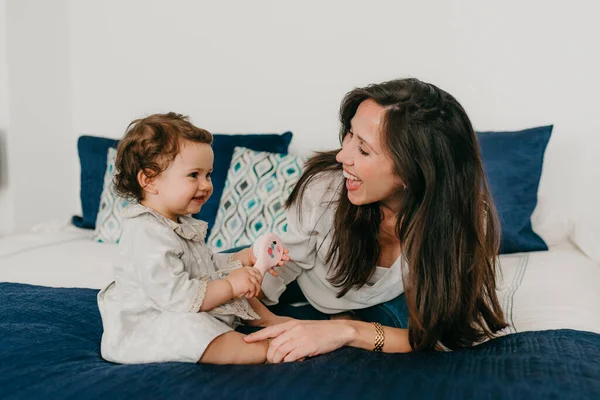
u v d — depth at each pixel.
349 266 1.40
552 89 2.48
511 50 2.50
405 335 1.26
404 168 1.18
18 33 2.79
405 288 1.25
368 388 0.91
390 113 1.18
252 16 2.81
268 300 1.49
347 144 1.25
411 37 2.61
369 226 1.37
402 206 1.29
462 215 1.23
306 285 1.57
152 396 0.90
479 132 2.36
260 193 2.25
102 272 1.92
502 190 2.23
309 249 1.51
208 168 1.22
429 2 2.58
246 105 2.87
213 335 1.09
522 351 1.14
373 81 2.68
